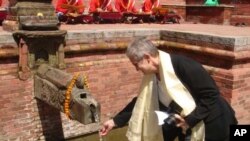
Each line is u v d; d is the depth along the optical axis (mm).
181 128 3396
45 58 6328
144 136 3428
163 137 3430
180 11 13742
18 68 6148
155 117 3305
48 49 6297
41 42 6180
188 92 3008
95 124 7348
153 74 3197
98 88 7266
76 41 6703
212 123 3027
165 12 11805
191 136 3135
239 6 14430
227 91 6723
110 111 7570
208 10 13109
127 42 7496
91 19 9750
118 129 7453
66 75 5539
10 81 6117
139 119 3363
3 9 8711
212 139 3066
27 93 6320
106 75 7344
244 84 6840
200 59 7297
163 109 3299
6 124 6215
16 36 6008
